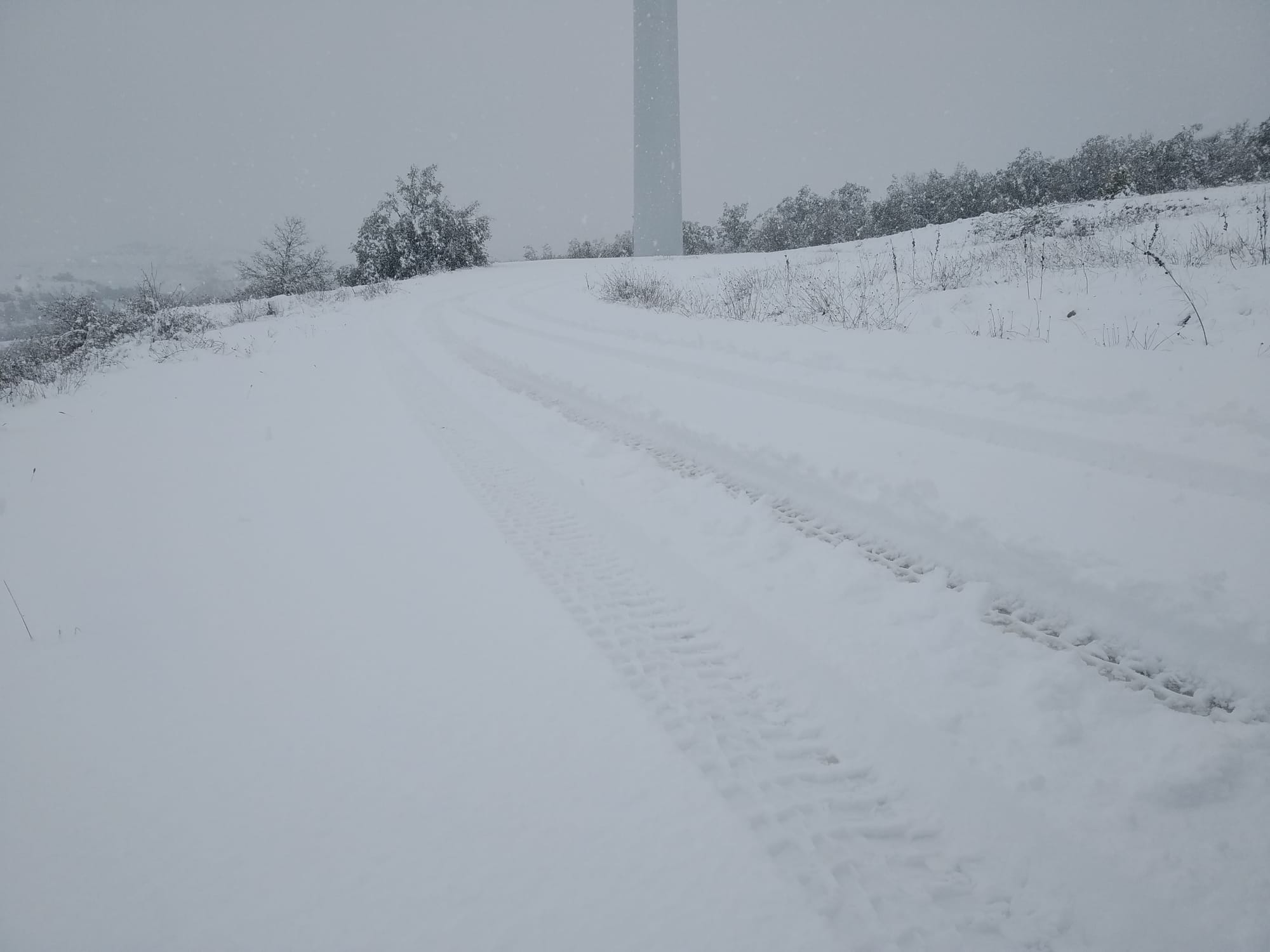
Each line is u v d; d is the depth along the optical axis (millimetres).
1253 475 3541
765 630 3096
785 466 4934
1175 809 2004
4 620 3609
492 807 2104
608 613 3312
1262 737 2209
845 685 2676
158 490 5715
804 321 10344
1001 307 8727
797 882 1819
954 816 2062
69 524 5062
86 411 9734
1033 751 2266
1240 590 2793
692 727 2473
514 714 2568
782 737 2436
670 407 6684
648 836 1976
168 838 2033
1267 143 36250
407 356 11961
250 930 1705
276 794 2203
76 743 2531
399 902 1770
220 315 24672
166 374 12484
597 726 2484
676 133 55000
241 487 5633
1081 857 1885
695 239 63094
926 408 5469
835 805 2115
